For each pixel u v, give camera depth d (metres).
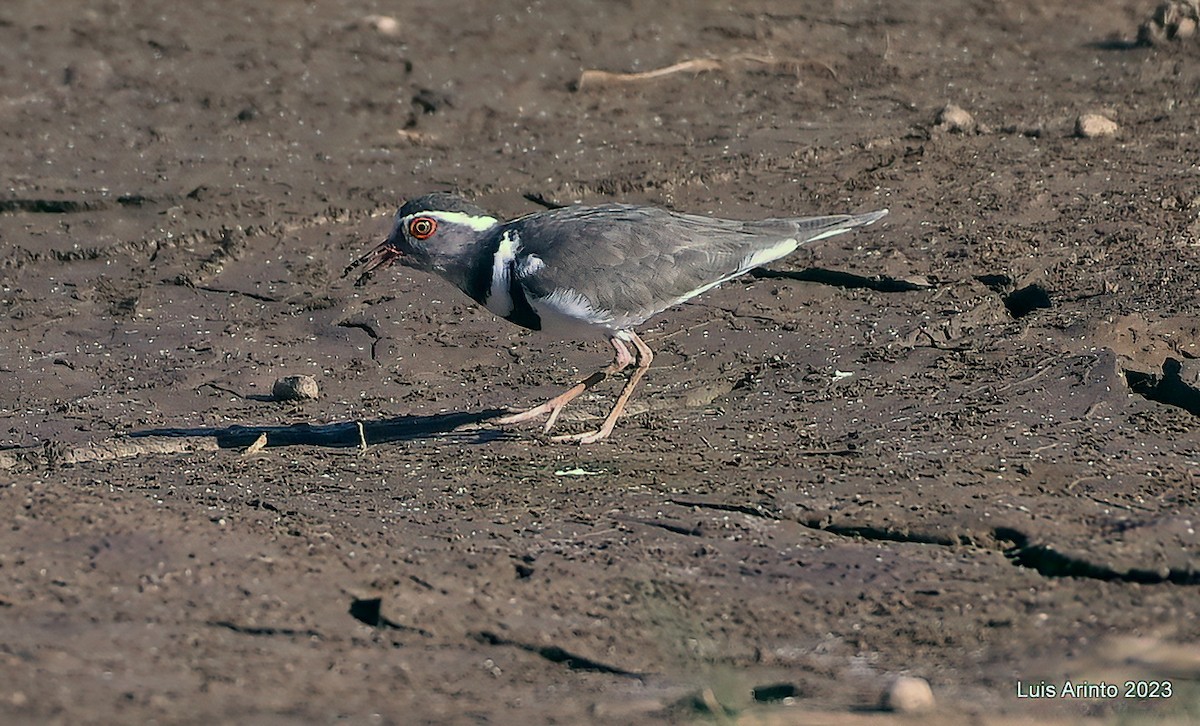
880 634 9.15
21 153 18.70
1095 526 10.27
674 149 19.12
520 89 20.88
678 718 8.15
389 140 19.47
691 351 14.37
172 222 17.17
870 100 20.73
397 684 8.42
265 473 11.78
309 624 9.00
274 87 20.69
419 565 9.81
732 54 22.03
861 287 15.50
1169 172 17.73
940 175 18.02
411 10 23.22
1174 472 11.30
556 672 8.68
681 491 11.21
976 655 8.91
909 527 10.39
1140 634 9.05
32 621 8.78
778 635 9.14
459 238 12.85
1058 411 12.54
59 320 15.27
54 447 12.43
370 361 14.47
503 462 12.02
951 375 13.42
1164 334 13.88
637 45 22.25
